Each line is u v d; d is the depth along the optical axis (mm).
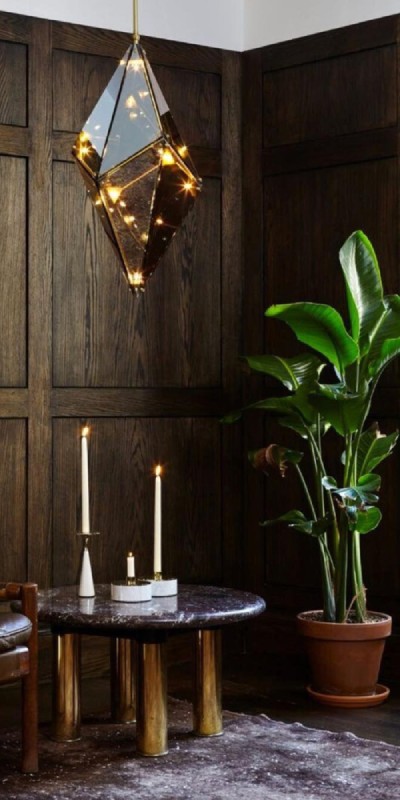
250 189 4746
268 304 4711
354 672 3910
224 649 4734
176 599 3422
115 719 3607
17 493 4293
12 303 4289
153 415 4590
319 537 4016
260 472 4734
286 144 4648
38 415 4324
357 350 3857
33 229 4324
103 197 2992
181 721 3617
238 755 3258
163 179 2975
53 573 4363
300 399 3969
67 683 3393
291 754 3270
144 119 2984
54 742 3387
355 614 4102
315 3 4574
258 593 4734
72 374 4422
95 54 4477
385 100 4379
